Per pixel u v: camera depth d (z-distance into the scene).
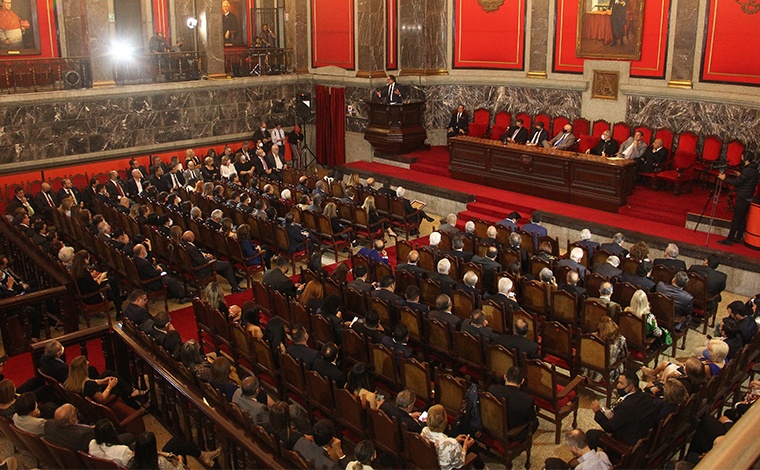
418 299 8.56
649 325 7.98
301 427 5.90
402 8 18.00
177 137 18.22
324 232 12.44
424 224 14.87
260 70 19.48
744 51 13.35
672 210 12.93
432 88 18.45
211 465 6.14
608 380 7.34
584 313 8.34
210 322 8.43
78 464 5.37
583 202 13.84
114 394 6.80
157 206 13.12
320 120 19.84
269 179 15.91
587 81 15.91
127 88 16.95
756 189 11.32
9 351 9.00
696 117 14.24
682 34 14.12
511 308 8.23
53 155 16.30
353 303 8.82
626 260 9.82
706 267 9.49
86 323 10.02
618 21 15.15
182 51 18.52
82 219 11.84
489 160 15.33
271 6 21.70
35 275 10.73
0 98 15.24
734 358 7.07
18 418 5.80
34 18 16.66
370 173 17.08
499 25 17.41
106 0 16.52
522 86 17.22
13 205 13.45
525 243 11.16
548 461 5.11
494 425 6.23
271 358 7.38
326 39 19.33
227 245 11.37
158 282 10.28
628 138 14.78
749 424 1.36
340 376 6.77
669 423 5.98
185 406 6.38
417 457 5.68
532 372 6.90
